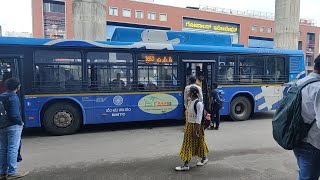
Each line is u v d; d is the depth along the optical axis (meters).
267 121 11.47
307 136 3.08
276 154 6.63
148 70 9.77
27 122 8.48
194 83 8.31
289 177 5.17
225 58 11.03
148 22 59.03
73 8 13.54
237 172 5.41
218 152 6.79
